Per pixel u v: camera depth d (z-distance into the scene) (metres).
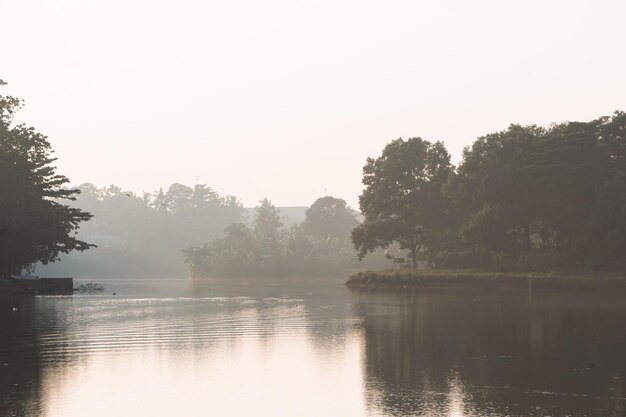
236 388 24.66
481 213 94.94
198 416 21.12
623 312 52.84
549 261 93.06
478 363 29.45
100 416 21.00
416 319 47.94
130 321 46.72
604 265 90.12
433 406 22.11
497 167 95.31
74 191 90.69
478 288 89.75
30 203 79.06
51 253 92.31
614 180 88.25
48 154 89.31
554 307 58.19
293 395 23.62
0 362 29.44
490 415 21.03
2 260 85.25
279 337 37.81
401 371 27.73
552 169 91.06
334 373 27.33
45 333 39.47
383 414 21.23
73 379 25.94
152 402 22.62
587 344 34.88
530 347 33.91
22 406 22.03
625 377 26.39
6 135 82.06
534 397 23.22
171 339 36.88
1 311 55.19
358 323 45.34
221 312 54.81
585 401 22.66
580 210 92.50
